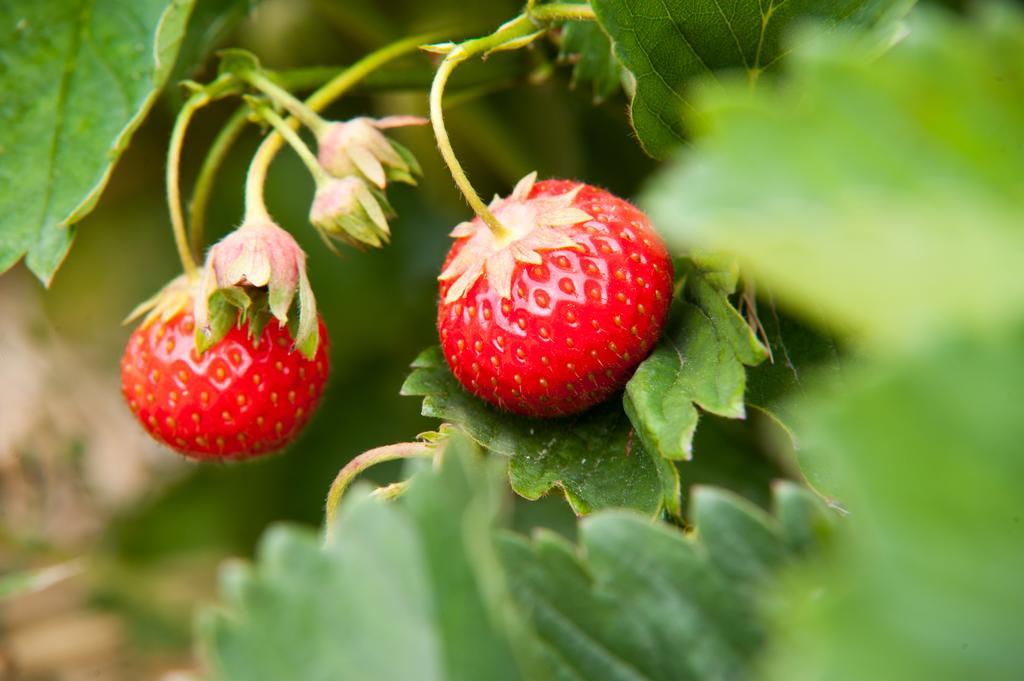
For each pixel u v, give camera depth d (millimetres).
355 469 323
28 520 450
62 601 458
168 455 469
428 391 331
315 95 353
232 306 331
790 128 223
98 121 351
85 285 468
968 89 220
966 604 202
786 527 281
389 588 268
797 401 316
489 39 328
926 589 203
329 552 270
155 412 348
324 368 351
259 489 450
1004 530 200
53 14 353
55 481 454
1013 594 200
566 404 324
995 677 200
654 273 320
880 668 204
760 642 279
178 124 345
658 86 324
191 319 346
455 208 424
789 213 212
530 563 283
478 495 267
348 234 335
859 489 203
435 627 265
